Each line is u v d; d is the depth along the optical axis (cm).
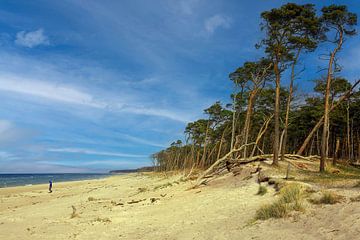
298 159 3441
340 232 943
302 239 966
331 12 2658
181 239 1243
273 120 4609
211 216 1543
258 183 2117
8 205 3288
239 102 4191
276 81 2959
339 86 3744
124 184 5950
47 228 1692
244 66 3603
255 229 1155
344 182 1698
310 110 4503
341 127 4709
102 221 1756
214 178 2812
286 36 2953
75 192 4800
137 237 1369
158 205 2148
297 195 1362
